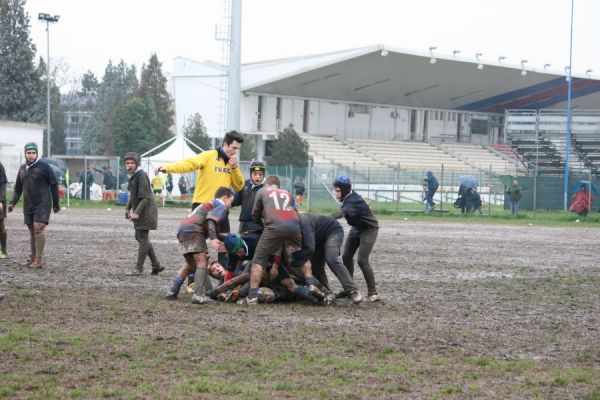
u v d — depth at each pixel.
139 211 17.39
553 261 24.12
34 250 18.36
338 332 11.74
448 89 107.50
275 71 98.19
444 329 12.33
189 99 105.12
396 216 50.66
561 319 13.70
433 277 19.30
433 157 100.25
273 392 8.38
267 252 13.96
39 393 8.11
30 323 11.56
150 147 107.62
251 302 14.00
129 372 9.02
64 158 66.06
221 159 14.85
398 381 8.98
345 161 91.31
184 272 14.36
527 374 9.52
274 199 13.98
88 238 26.62
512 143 97.44
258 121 98.62
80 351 9.90
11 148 68.25
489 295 16.48
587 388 8.92
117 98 141.62
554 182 63.59
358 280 18.27
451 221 47.22
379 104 107.00
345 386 8.71
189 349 10.23
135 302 13.84
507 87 109.00
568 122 63.50
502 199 70.81
